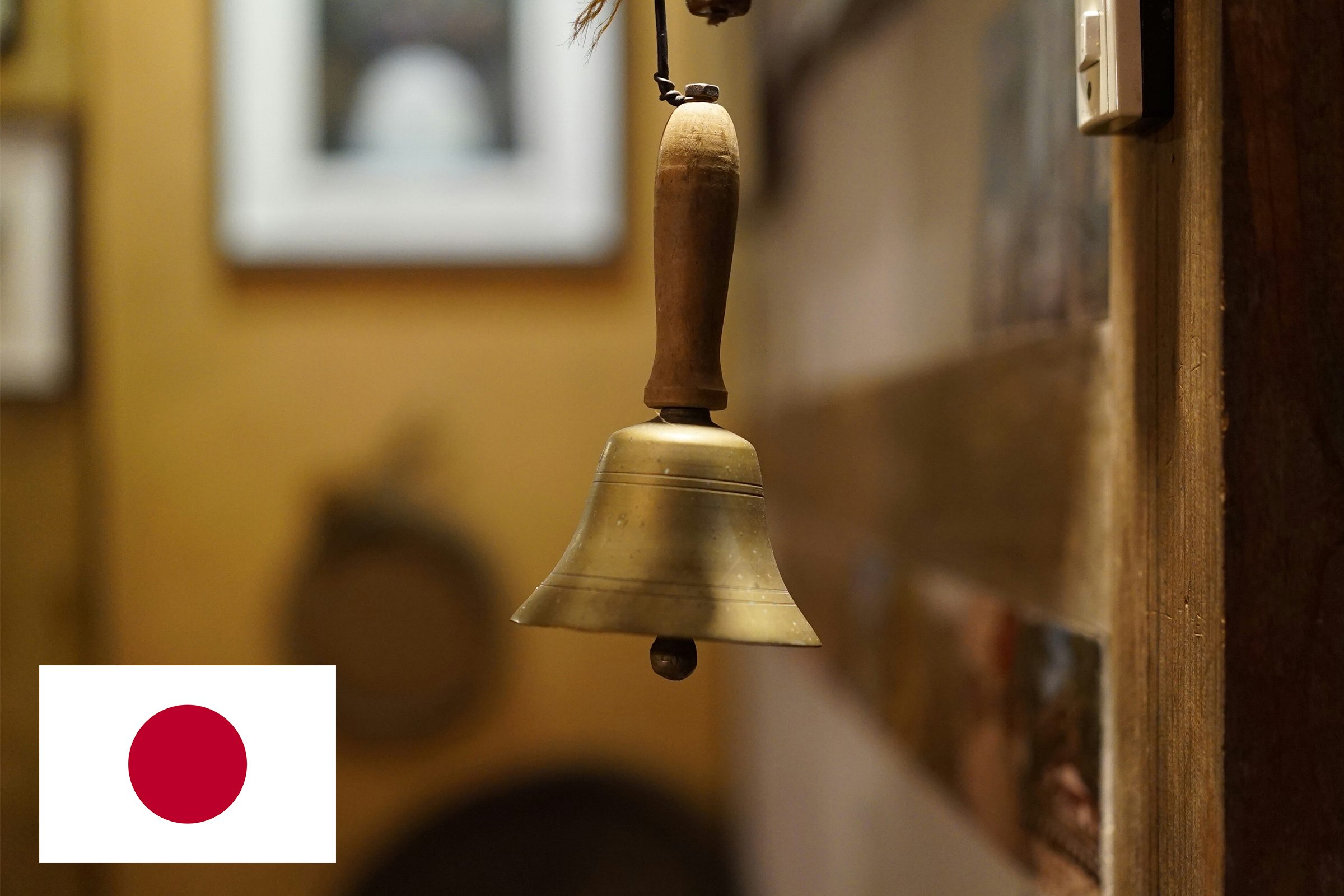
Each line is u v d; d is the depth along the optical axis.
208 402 1.98
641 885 1.97
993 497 0.95
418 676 1.97
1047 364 0.88
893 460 1.20
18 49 1.88
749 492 0.70
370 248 1.98
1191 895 0.72
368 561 1.98
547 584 0.69
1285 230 0.69
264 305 1.99
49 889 1.85
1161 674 0.74
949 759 1.02
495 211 1.99
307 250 1.98
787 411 1.73
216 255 1.98
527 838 1.97
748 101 1.89
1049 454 0.87
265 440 1.98
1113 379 0.79
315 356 1.99
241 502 1.98
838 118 1.45
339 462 1.99
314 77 1.98
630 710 2.00
